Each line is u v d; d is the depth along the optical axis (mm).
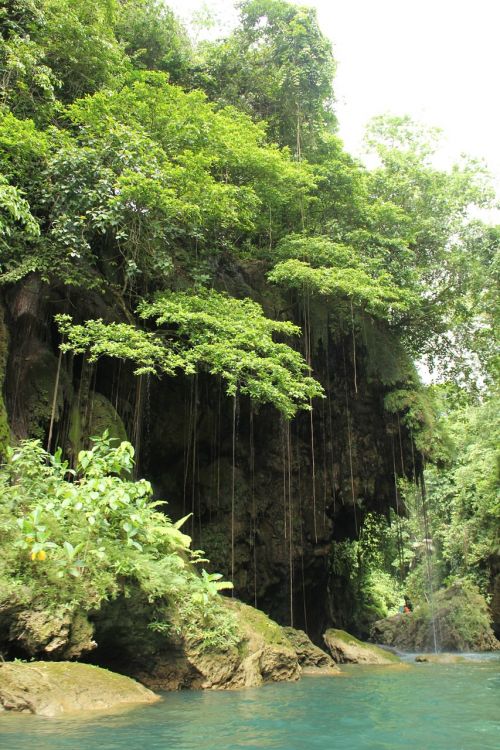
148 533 8758
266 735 4910
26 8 12750
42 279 11344
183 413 17031
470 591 25516
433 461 18375
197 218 13023
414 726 5461
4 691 5523
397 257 18031
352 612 26625
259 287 17844
